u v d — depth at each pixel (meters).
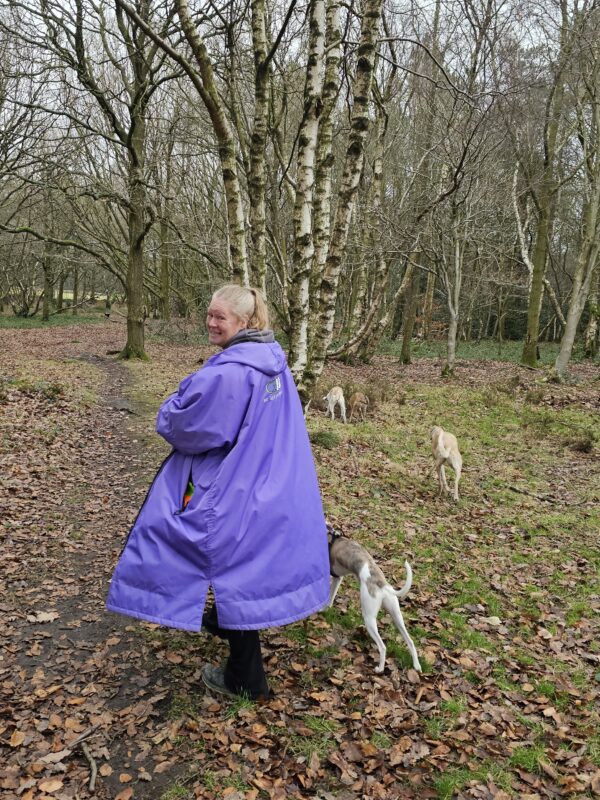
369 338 21.72
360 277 20.34
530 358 21.81
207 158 21.94
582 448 11.01
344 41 7.50
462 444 11.18
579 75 16.77
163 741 3.13
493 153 17.59
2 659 3.74
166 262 30.50
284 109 11.43
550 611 5.02
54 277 36.56
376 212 14.20
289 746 3.14
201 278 31.67
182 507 3.05
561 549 6.40
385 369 20.92
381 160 15.21
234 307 3.17
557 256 32.78
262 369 3.10
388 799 2.85
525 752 3.26
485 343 33.31
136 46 16.16
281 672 3.78
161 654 3.87
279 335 24.22
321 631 4.30
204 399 2.94
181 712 3.34
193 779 2.90
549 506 7.96
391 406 14.08
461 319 32.31
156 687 3.54
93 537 5.72
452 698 3.70
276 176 13.16
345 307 25.38
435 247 17.88
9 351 20.20
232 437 3.01
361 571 3.99
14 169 15.20
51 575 4.91
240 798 2.78
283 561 3.06
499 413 13.85
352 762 3.07
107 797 2.76
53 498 6.66
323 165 7.32
